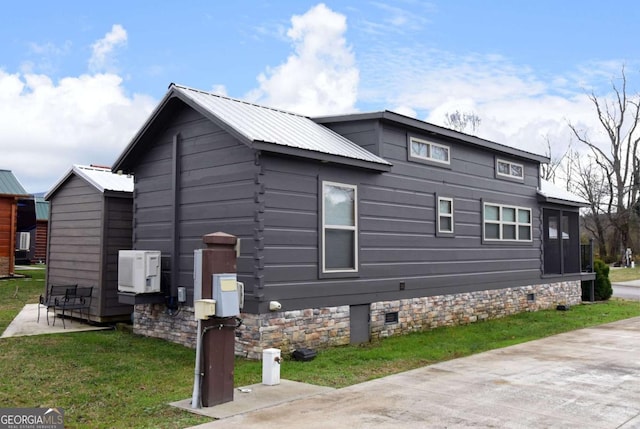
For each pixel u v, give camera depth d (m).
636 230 41.44
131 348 9.55
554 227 17.44
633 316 14.55
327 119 11.42
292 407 6.11
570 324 12.95
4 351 9.20
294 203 9.12
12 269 21.73
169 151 10.53
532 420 5.68
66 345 9.76
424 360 8.73
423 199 11.88
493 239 14.08
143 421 5.63
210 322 6.18
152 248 10.78
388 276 10.87
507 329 12.11
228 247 6.41
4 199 21.70
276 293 8.74
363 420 5.64
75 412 5.97
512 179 14.98
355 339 10.13
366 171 10.44
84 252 12.64
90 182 12.45
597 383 7.24
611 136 38.72
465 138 12.86
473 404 6.26
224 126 8.90
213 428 5.39
